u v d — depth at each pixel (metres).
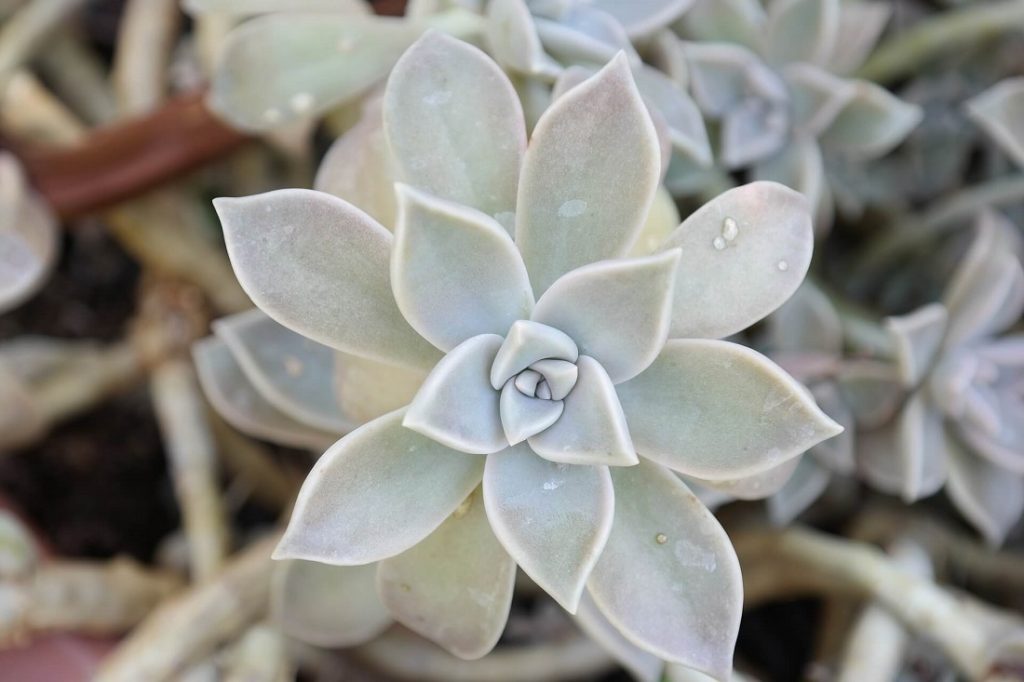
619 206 0.33
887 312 0.45
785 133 0.41
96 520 0.46
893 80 0.46
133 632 0.41
